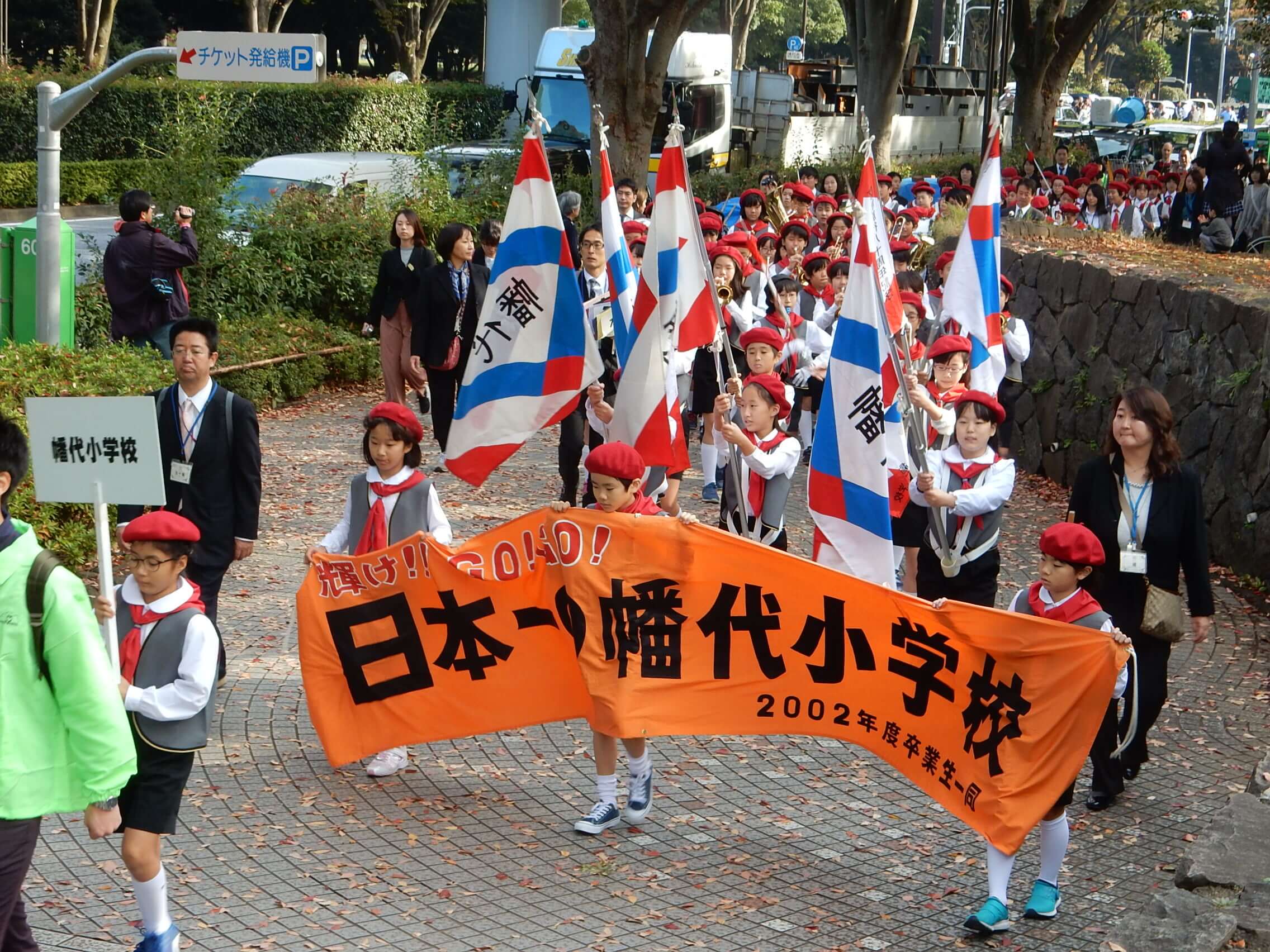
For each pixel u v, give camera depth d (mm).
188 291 15680
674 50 28141
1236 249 21734
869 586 5711
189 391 6984
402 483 6551
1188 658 8500
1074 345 13336
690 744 7098
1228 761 7004
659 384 7266
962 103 38656
